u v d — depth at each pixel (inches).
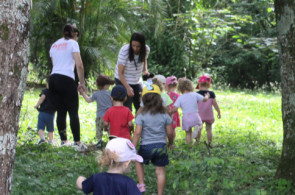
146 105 187.5
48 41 634.8
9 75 102.7
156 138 185.2
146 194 186.7
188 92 298.5
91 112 450.0
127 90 264.1
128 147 122.4
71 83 261.0
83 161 237.0
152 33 840.3
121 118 235.6
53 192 176.1
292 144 192.4
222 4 821.2
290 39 186.2
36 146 264.8
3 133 103.2
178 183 158.1
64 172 212.1
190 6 802.2
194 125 293.4
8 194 106.2
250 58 1083.9
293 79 188.2
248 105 616.4
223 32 740.7
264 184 195.0
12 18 102.4
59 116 270.5
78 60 259.4
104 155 121.5
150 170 217.3
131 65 265.6
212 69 1055.6
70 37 266.4
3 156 103.7
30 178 183.5
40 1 593.0
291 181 189.8
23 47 105.3
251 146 306.2
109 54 618.5
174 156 239.0
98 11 634.8
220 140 328.5
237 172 207.5
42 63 660.1
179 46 842.8
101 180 119.6
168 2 815.1
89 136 325.4
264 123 455.5
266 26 884.0
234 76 1149.1
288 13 185.5
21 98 106.6
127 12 651.5
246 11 828.6
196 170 159.5
